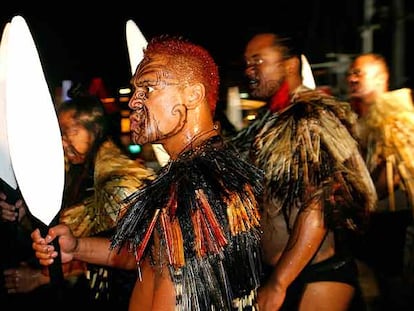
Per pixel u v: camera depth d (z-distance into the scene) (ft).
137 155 13.19
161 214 5.64
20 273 9.91
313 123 8.82
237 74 18.97
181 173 5.81
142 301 5.89
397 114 12.23
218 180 5.78
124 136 14.75
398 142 12.07
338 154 8.80
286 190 8.80
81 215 9.25
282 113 9.10
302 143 8.79
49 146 6.84
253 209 5.93
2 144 8.81
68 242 8.04
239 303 5.89
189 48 6.08
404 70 21.45
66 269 9.58
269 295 8.61
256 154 9.08
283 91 9.46
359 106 12.71
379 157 12.14
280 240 9.09
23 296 10.37
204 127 6.05
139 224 5.69
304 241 8.62
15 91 6.79
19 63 6.82
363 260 12.13
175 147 6.08
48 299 9.82
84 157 9.72
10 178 9.02
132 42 9.60
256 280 5.98
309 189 8.68
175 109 5.94
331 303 9.22
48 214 6.86
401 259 12.29
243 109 17.34
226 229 5.68
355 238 9.61
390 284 12.40
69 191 9.68
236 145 9.75
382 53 22.20
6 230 10.82
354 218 8.90
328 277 9.20
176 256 5.54
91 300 9.60
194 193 5.67
